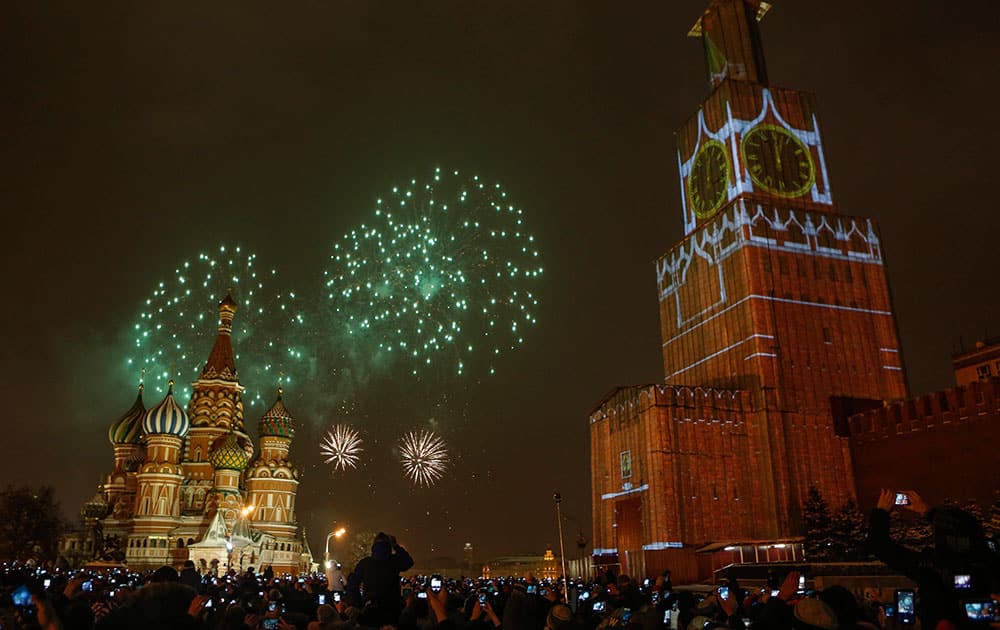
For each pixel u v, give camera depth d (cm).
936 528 820
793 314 8638
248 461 10462
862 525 6625
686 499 7825
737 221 8950
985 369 8288
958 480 6544
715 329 9075
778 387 8275
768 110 9712
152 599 618
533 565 11694
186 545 9062
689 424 8138
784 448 8019
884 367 8762
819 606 670
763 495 7994
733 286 8881
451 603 1839
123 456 11094
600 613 1611
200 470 10275
